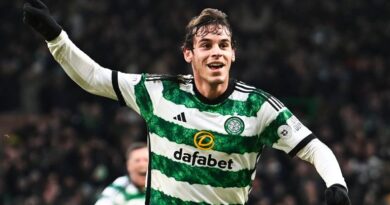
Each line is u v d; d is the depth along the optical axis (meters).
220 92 10.23
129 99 10.50
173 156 10.30
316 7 47.31
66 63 10.31
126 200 17.36
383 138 36.62
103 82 10.43
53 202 30.41
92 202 31.05
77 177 32.84
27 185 32.22
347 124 37.09
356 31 46.50
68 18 45.09
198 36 10.16
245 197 10.51
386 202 30.56
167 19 44.84
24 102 42.00
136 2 45.88
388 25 47.09
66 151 33.59
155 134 10.41
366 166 33.00
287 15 46.62
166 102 10.35
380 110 39.22
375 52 45.25
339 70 42.03
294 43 44.38
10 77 42.38
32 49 43.94
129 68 41.50
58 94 40.19
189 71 40.59
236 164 10.27
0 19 45.34
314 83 40.88
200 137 10.21
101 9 45.50
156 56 42.47
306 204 29.62
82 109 38.44
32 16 10.01
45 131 35.81
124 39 43.47
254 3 46.78
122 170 33.03
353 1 48.38
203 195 10.27
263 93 10.31
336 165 9.85
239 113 10.23
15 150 34.00
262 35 44.91
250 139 10.25
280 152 32.69
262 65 41.66
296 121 10.22
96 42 42.84
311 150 10.07
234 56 10.45
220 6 46.41
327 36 45.78
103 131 36.75
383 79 41.81
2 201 32.03
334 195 9.36
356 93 40.84
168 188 10.34
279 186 30.80
